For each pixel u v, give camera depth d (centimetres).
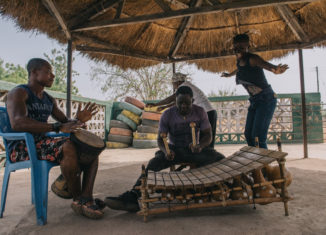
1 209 244
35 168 223
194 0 454
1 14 336
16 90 228
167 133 286
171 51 602
